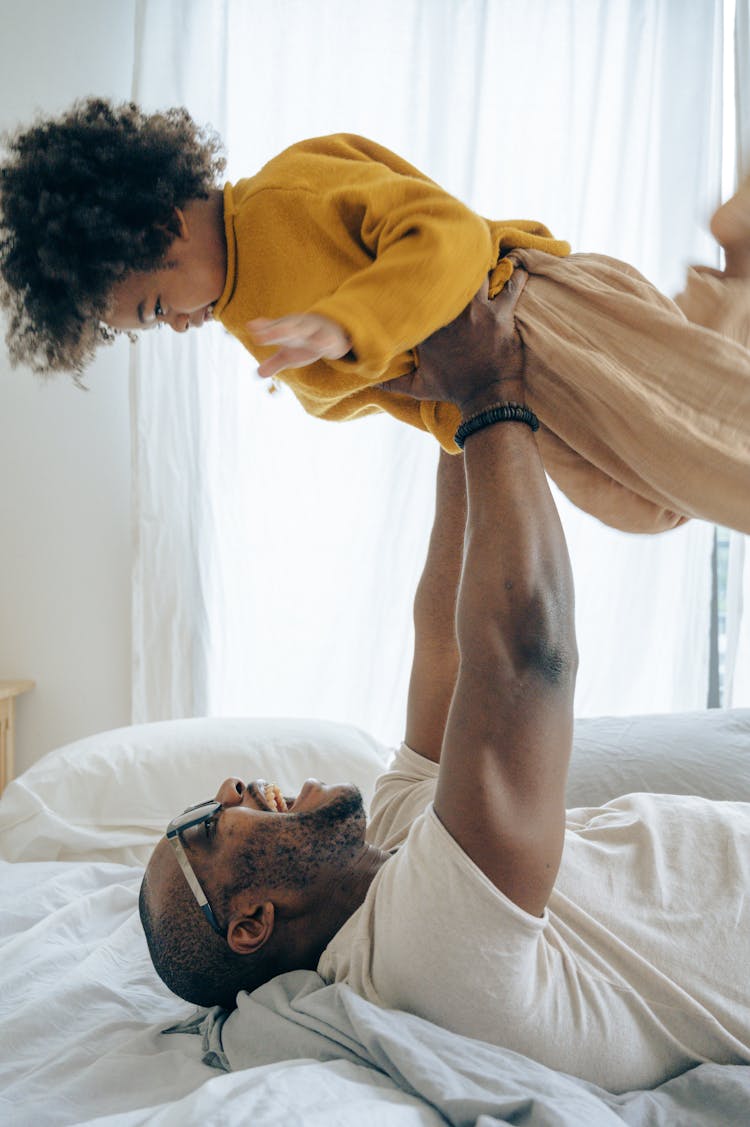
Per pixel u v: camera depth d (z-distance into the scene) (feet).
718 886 3.70
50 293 3.26
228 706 9.21
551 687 3.07
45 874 5.67
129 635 9.48
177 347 8.89
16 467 9.48
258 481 9.22
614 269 3.32
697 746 6.21
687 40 9.24
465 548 3.17
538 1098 2.85
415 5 9.02
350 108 9.09
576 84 9.28
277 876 3.78
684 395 2.95
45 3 9.26
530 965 3.20
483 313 3.07
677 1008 3.40
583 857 3.73
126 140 3.20
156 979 4.38
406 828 4.24
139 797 6.97
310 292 3.14
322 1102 2.88
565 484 3.45
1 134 3.57
